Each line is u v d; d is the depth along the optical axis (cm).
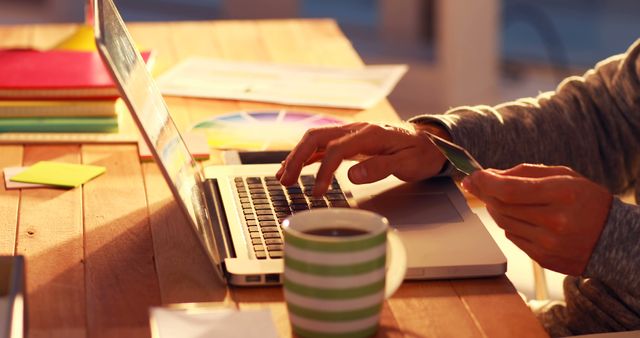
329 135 131
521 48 466
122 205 129
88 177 138
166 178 103
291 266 94
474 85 397
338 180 133
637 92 153
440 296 105
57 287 107
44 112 157
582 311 135
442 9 392
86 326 99
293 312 95
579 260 112
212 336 94
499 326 100
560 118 154
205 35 221
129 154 149
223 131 161
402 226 119
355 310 94
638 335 106
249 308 102
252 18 429
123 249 116
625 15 496
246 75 192
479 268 109
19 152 149
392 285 100
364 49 445
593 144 155
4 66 168
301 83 188
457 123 144
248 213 121
